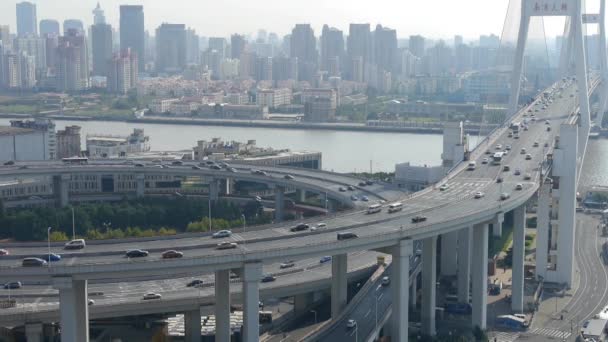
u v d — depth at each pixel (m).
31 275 198.88
